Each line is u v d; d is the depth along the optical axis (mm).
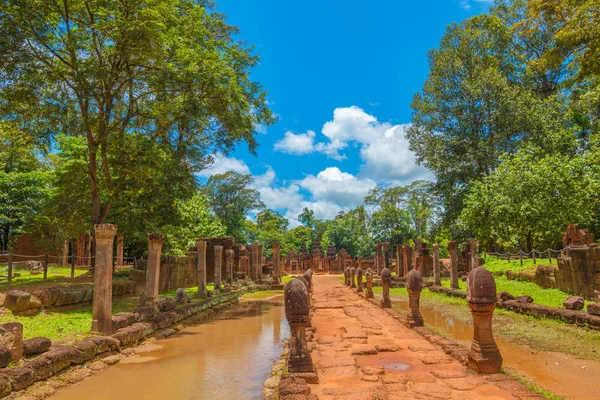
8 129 17281
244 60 21375
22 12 13680
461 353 7262
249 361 8492
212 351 9500
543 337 9578
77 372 7281
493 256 28359
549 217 23688
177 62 16344
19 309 10383
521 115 30922
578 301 11414
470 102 33938
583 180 24000
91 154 16609
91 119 15633
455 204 34688
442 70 34562
